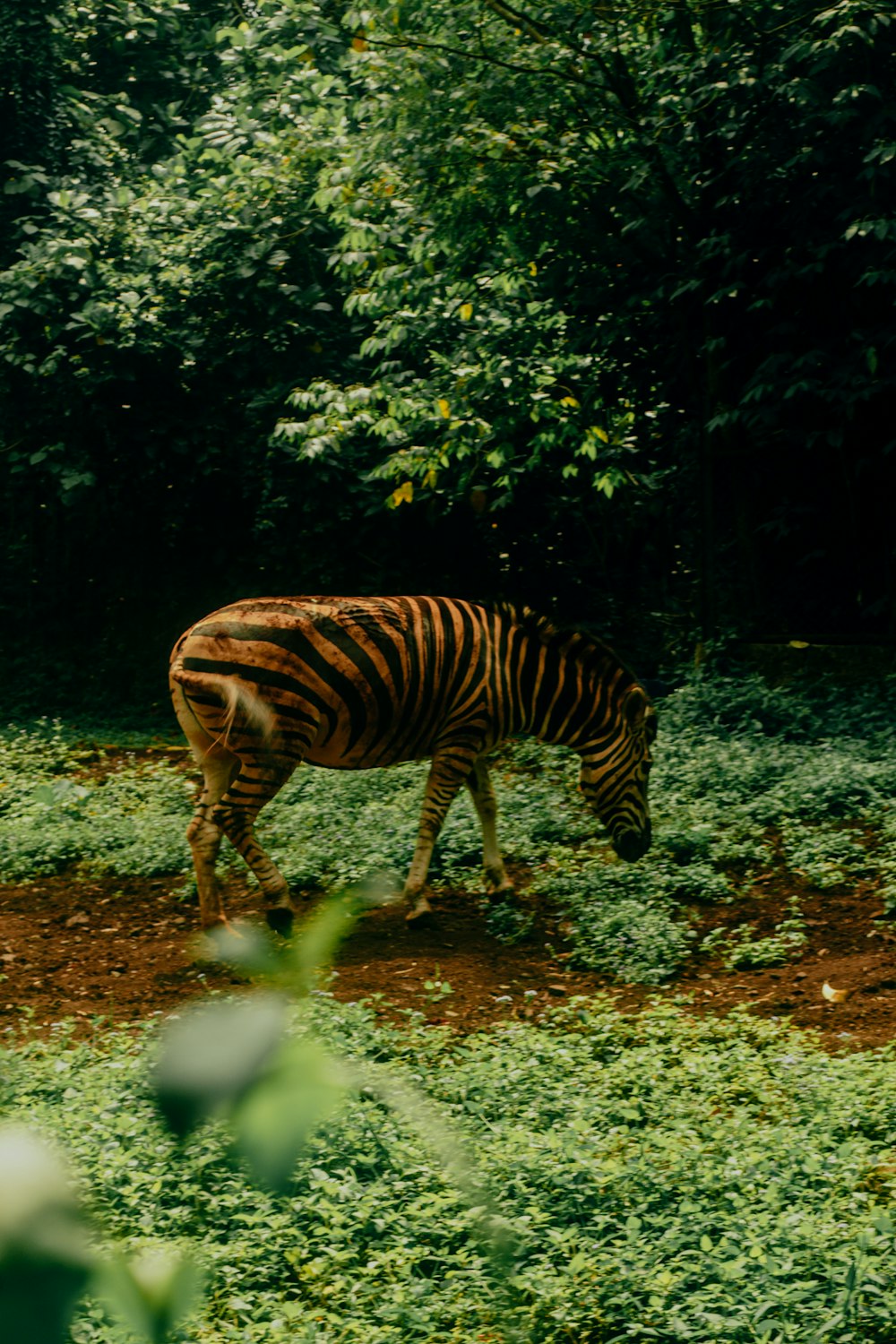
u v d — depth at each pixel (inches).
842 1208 163.3
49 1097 201.3
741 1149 185.6
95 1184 158.2
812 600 510.6
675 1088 214.2
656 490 541.3
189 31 712.4
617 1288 145.6
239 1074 17.4
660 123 434.9
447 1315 141.7
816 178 449.1
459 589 585.3
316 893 325.7
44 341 568.7
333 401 474.3
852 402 432.8
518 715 311.9
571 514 582.9
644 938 286.7
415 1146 176.4
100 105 661.3
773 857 341.4
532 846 356.8
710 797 378.6
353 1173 171.5
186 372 573.6
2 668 579.8
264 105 573.3
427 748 309.9
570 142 442.6
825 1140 187.2
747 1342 136.7
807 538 510.9
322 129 554.3
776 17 436.5
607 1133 194.5
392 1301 144.1
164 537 590.9
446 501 565.6
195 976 277.3
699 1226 158.4
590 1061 226.2
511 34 450.0
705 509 493.0
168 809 407.8
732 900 316.8
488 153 445.4
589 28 424.5
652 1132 193.2
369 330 581.3
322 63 615.2
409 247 489.1
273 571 585.0
